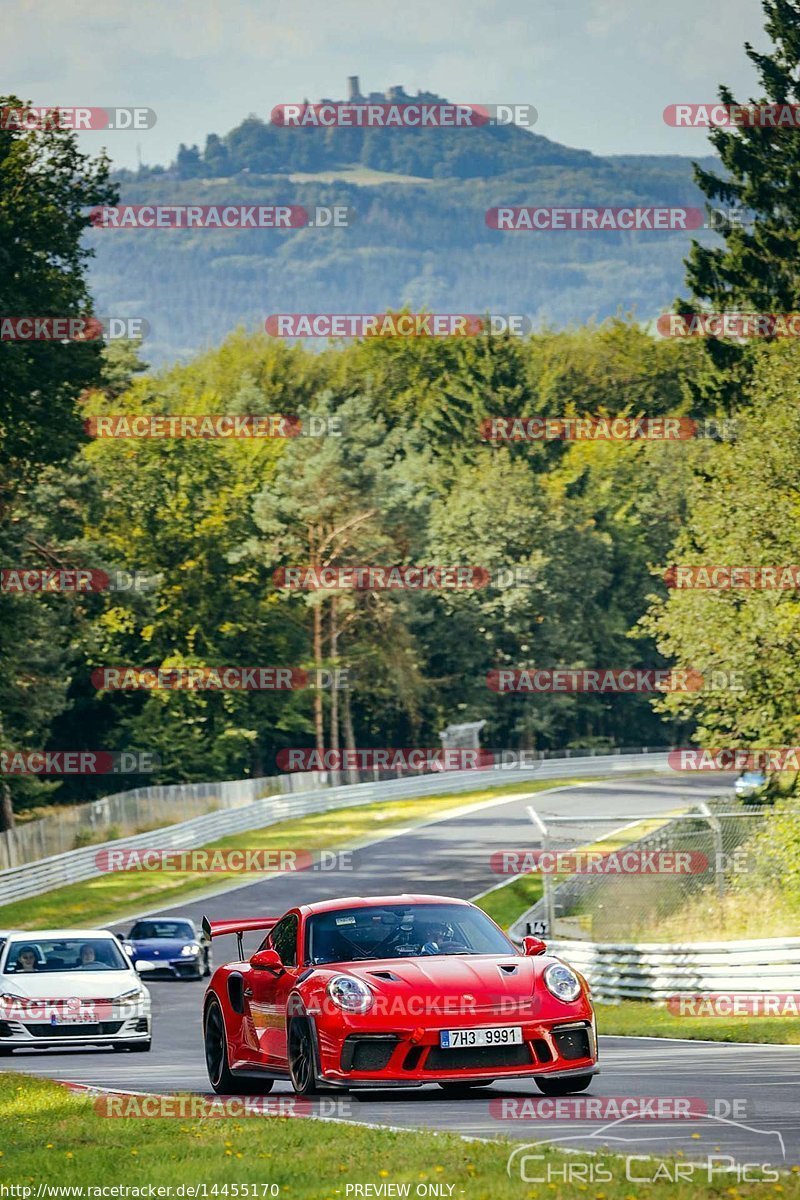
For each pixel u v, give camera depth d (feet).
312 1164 102.94
